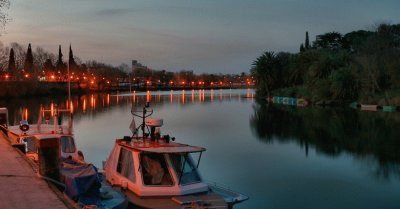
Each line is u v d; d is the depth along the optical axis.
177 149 14.55
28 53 162.25
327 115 72.81
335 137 46.91
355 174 28.52
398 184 25.58
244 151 37.03
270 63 130.62
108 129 50.19
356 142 43.19
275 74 130.12
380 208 20.69
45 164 12.25
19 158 15.30
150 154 14.62
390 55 90.44
